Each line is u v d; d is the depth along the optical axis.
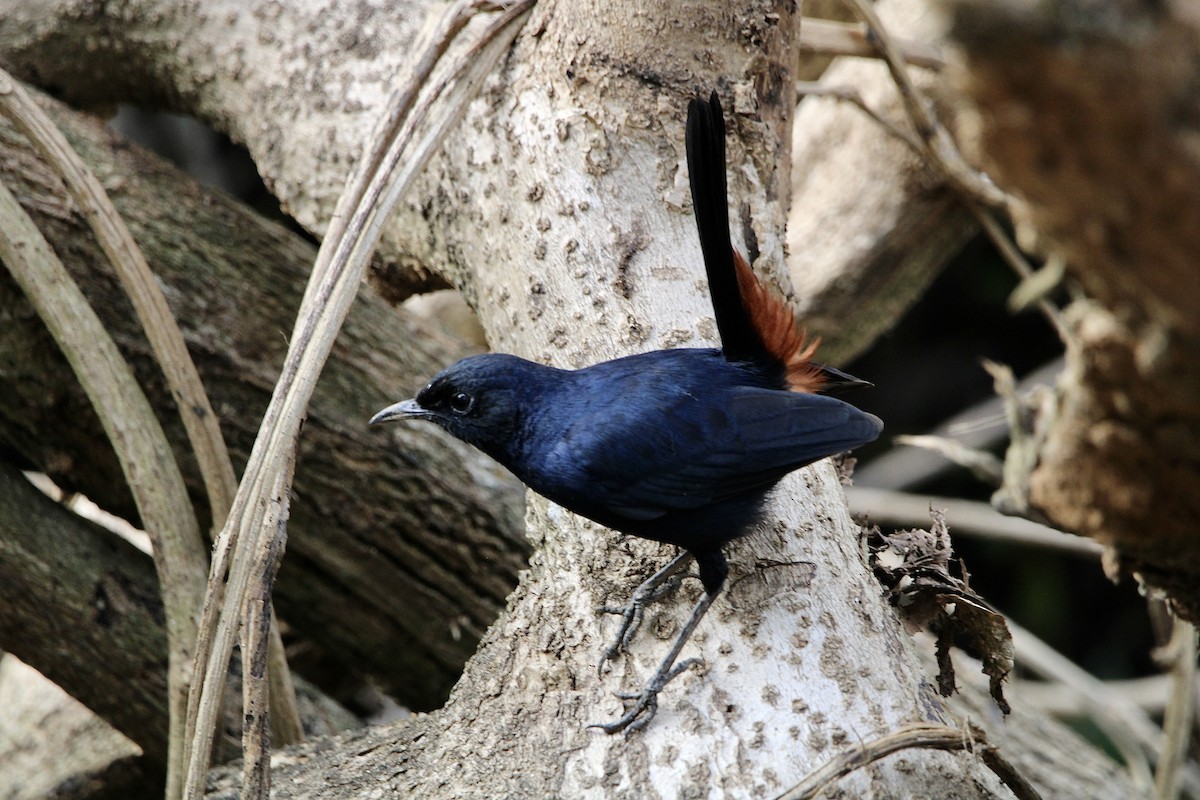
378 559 10.66
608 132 8.33
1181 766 11.62
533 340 8.26
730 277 7.17
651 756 6.33
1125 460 6.23
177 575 8.23
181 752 8.10
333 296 7.18
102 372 8.35
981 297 19.25
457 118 7.90
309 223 10.06
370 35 9.84
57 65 11.32
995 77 3.88
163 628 9.97
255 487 6.76
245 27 10.37
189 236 10.30
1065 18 3.66
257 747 6.47
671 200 8.27
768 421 7.10
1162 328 4.84
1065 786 11.38
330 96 9.84
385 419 7.86
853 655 6.62
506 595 10.84
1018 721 12.00
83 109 11.79
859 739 6.21
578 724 6.61
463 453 10.77
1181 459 5.96
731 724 6.37
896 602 7.51
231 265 10.37
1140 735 12.97
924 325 19.75
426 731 7.27
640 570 7.35
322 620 10.94
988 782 6.70
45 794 10.83
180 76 10.86
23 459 10.36
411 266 9.80
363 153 8.03
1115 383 5.73
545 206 8.35
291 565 10.65
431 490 10.59
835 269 13.91
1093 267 4.62
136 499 8.30
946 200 13.69
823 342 14.38
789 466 7.09
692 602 7.12
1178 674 11.44
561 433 7.35
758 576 7.07
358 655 11.17
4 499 9.97
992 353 19.70
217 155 18.83
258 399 10.24
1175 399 5.45
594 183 8.29
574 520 7.83
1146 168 3.94
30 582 9.80
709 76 8.36
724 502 7.03
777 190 8.65
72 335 8.34
